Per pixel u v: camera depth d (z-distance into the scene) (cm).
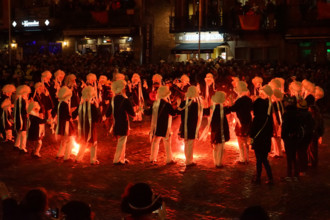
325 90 1905
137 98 1619
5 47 3869
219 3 3161
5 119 1263
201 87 1969
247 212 335
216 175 915
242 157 1008
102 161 1052
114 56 3133
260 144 838
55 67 2644
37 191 404
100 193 804
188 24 3272
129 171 955
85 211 363
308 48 2883
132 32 3338
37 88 1312
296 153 927
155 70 2317
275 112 1047
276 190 807
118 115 997
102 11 3472
